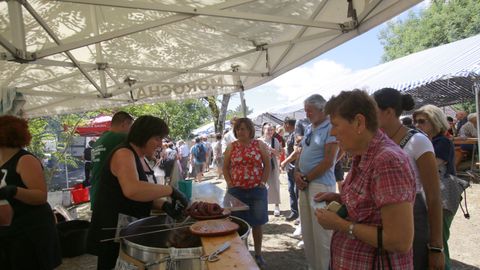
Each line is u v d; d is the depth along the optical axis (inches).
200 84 204.4
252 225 136.0
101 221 77.5
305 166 123.3
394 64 410.3
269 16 100.2
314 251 122.7
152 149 81.1
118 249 77.6
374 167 48.0
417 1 83.9
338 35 120.0
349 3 108.0
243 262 50.0
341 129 50.8
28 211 82.7
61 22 123.4
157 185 76.2
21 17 99.5
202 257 53.5
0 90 152.9
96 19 126.7
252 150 137.3
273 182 221.5
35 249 83.1
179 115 955.3
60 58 158.7
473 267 134.0
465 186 89.7
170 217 80.5
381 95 72.8
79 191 300.5
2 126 81.6
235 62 187.9
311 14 126.0
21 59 99.6
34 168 82.9
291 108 477.7
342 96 51.7
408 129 72.9
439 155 89.7
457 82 360.8
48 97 205.9
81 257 171.2
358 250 52.2
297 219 213.2
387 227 45.9
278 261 151.5
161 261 59.4
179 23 135.0
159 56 169.9
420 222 68.4
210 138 781.3
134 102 215.3
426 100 482.6
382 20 98.5
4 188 76.4
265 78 187.3
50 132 351.3
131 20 131.1
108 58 166.9
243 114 265.1
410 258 52.7
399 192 45.3
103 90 186.9
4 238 81.1
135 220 78.3
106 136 129.8
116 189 77.6
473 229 176.7
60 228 176.7
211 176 513.0
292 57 157.3
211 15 95.1
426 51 389.1
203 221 69.7
